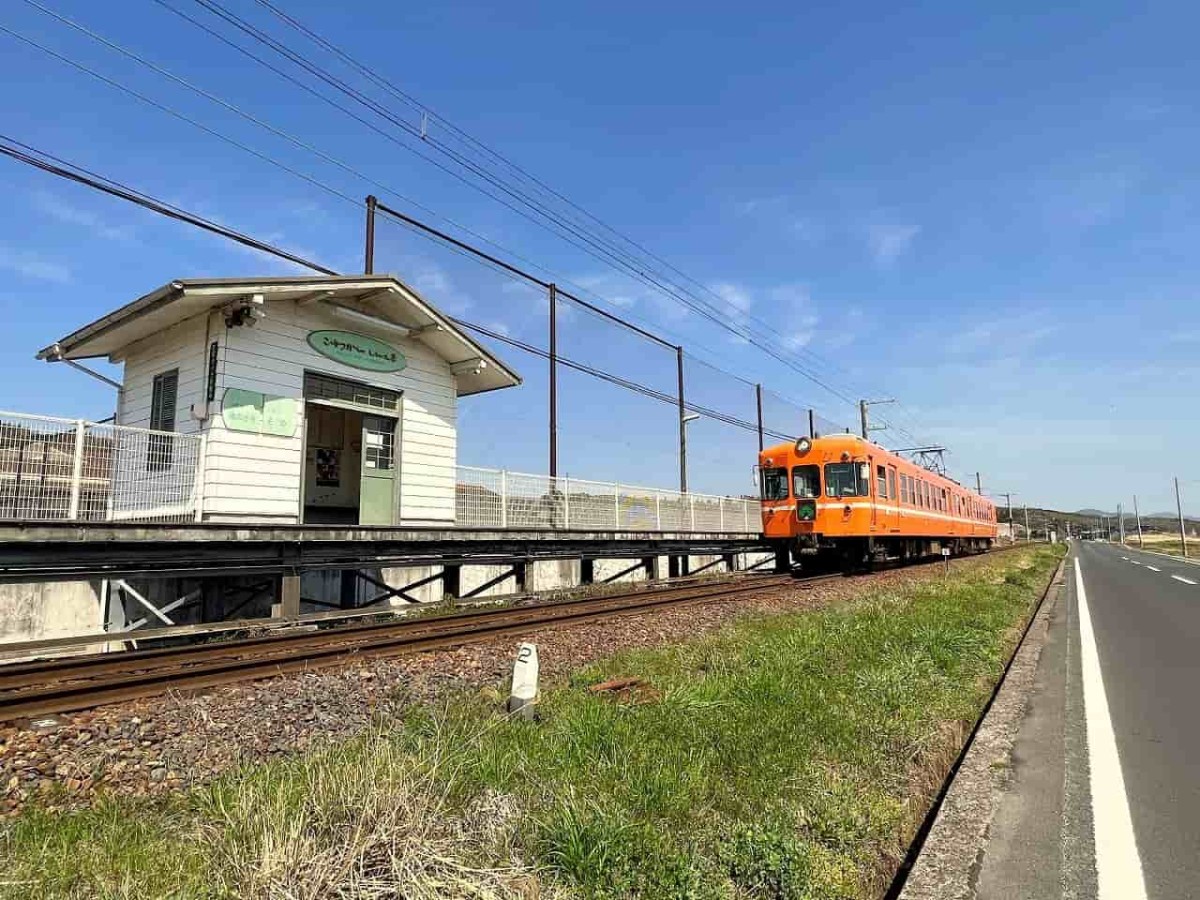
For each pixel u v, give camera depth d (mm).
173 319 11664
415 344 14133
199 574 9164
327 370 12445
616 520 17828
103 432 9070
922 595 12328
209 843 3117
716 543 21516
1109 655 8695
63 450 8508
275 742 4820
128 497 9336
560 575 17469
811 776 3975
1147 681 7207
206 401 11039
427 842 2924
